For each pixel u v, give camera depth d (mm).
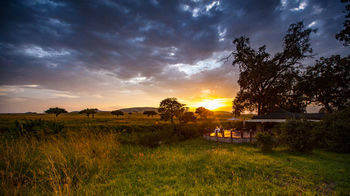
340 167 6383
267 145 10016
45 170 5008
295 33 23984
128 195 4160
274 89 26344
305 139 9242
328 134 10609
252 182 4867
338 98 24078
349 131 9562
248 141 14070
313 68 25625
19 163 5297
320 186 4590
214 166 6438
